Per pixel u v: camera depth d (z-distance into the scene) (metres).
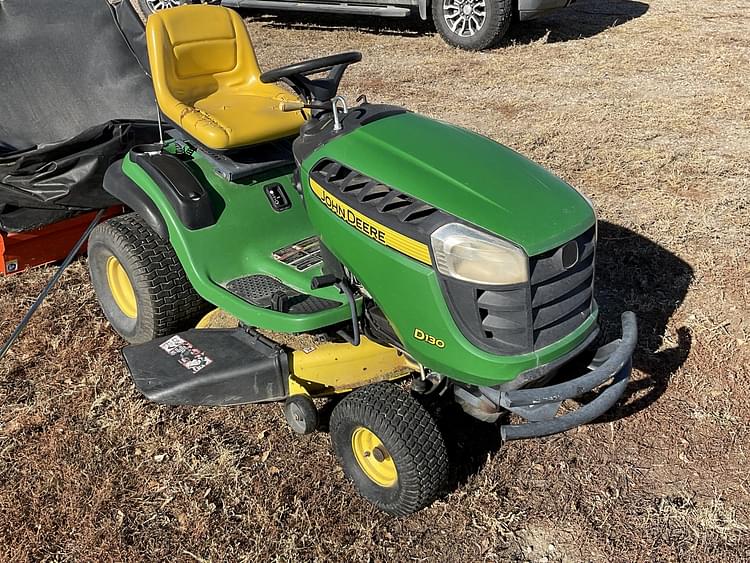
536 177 2.79
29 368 3.77
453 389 3.01
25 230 4.28
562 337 2.69
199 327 3.58
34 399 3.56
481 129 6.63
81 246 4.55
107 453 3.25
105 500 3.01
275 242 3.57
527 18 9.06
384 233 2.70
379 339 3.16
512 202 2.62
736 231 5.01
